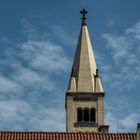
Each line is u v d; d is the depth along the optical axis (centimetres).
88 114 16312
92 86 16550
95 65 16912
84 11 17450
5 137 9738
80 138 9794
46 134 9875
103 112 16338
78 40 17250
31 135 9831
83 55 16950
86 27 17362
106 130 15075
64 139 9762
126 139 9775
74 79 16650
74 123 16162
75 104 16388
